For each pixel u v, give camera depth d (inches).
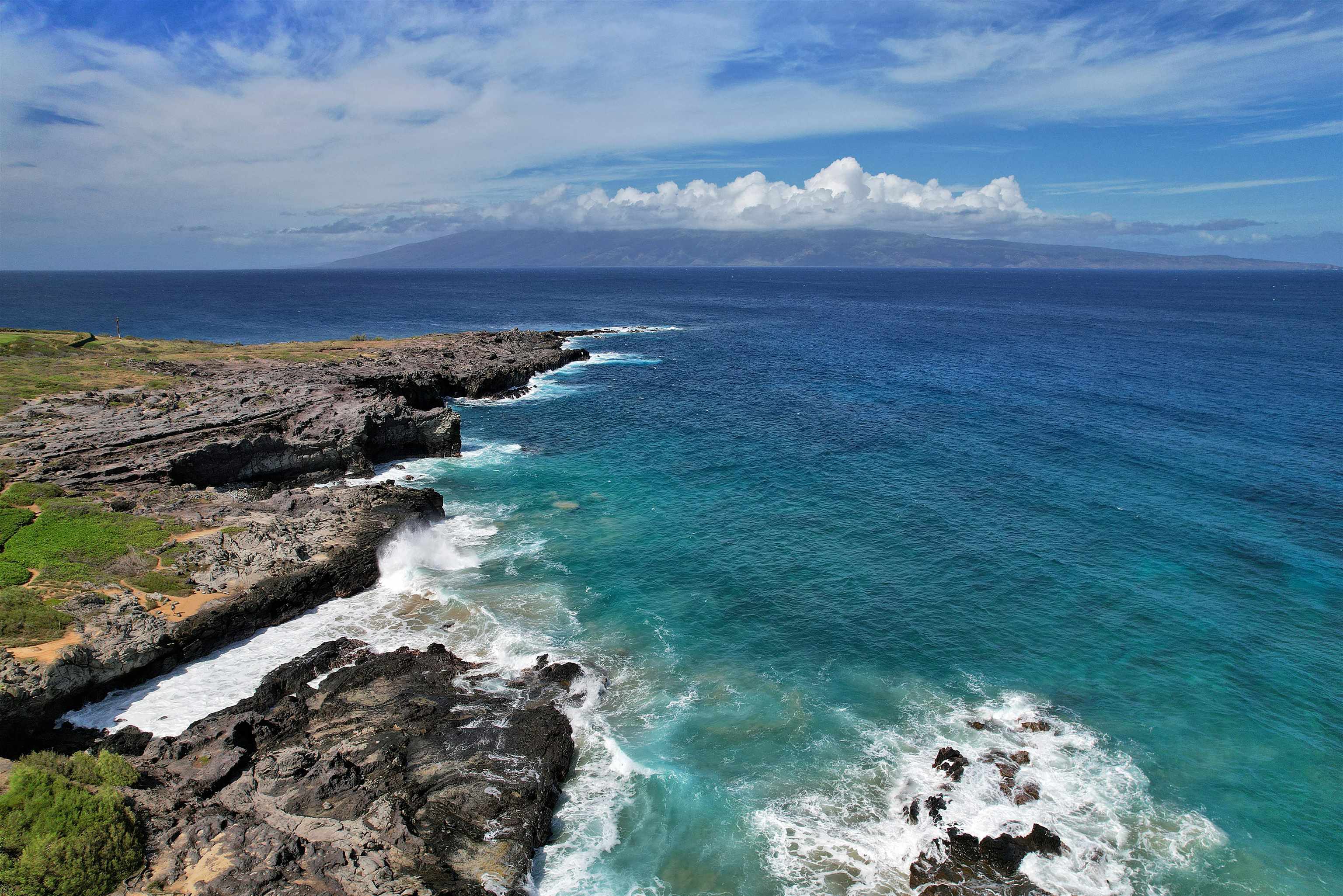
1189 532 1908.2
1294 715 1226.6
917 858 956.6
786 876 935.7
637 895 905.5
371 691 1235.2
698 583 1691.7
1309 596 1582.2
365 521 1808.6
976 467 2475.4
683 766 1120.2
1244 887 920.9
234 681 1286.9
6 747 1074.1
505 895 871.7
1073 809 1034.7
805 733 1194.6
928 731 1198.9
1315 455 2518.5
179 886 797.9
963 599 1604.3
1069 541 1875.0
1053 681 1323.8
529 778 1055.6
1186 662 1368.1
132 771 971.3
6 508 1643.7
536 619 1530.5
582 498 2244.1
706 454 2704.2
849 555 1828.2
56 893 756.6
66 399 2418.8
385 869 851.4
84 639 1212.5
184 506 1800.0
